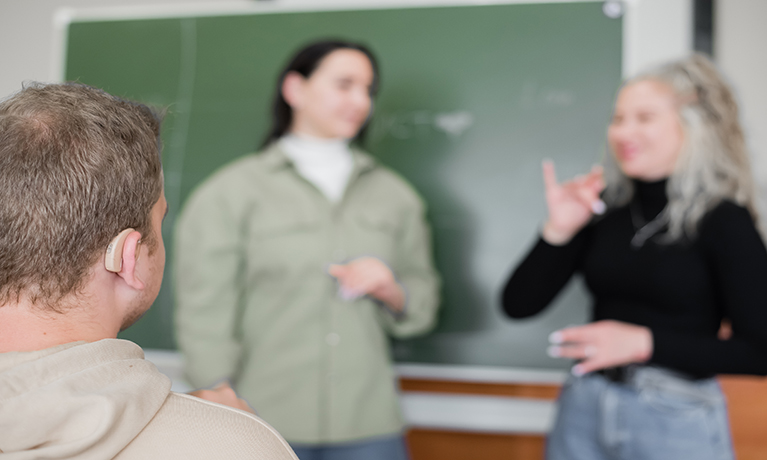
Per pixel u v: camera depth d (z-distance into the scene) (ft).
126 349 1.36
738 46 5.63
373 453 4.81
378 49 6.07
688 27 5.63
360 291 4.66
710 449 3.53
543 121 5.83
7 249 1.28
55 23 6.59
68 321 1.34
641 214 4.08
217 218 4.99
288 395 4.79
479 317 5.84
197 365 4.70
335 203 5.12
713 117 3.87
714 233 3.65
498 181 5.88
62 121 1.35
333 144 5.43
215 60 6.29
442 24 6.00
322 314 4.89
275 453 1.34
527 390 5.76
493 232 5.87
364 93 5.28
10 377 1.14
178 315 5.02
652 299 3.85
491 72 5.92
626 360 3.70
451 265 5.90
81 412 1.14
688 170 3.83
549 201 4.54
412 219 5.52
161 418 1.28
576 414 4.00
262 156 5.42
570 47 5.82
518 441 5.81
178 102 6.30
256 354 4.93
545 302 4.73
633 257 3.94
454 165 5.94
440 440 5.93
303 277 4.92
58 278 1.32
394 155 6.01
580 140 5.78
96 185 1.34
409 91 6.01
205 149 6.23
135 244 1.41
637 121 4.00
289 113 5.54
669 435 3.58
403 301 5.05
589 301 5.68
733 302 3.51
